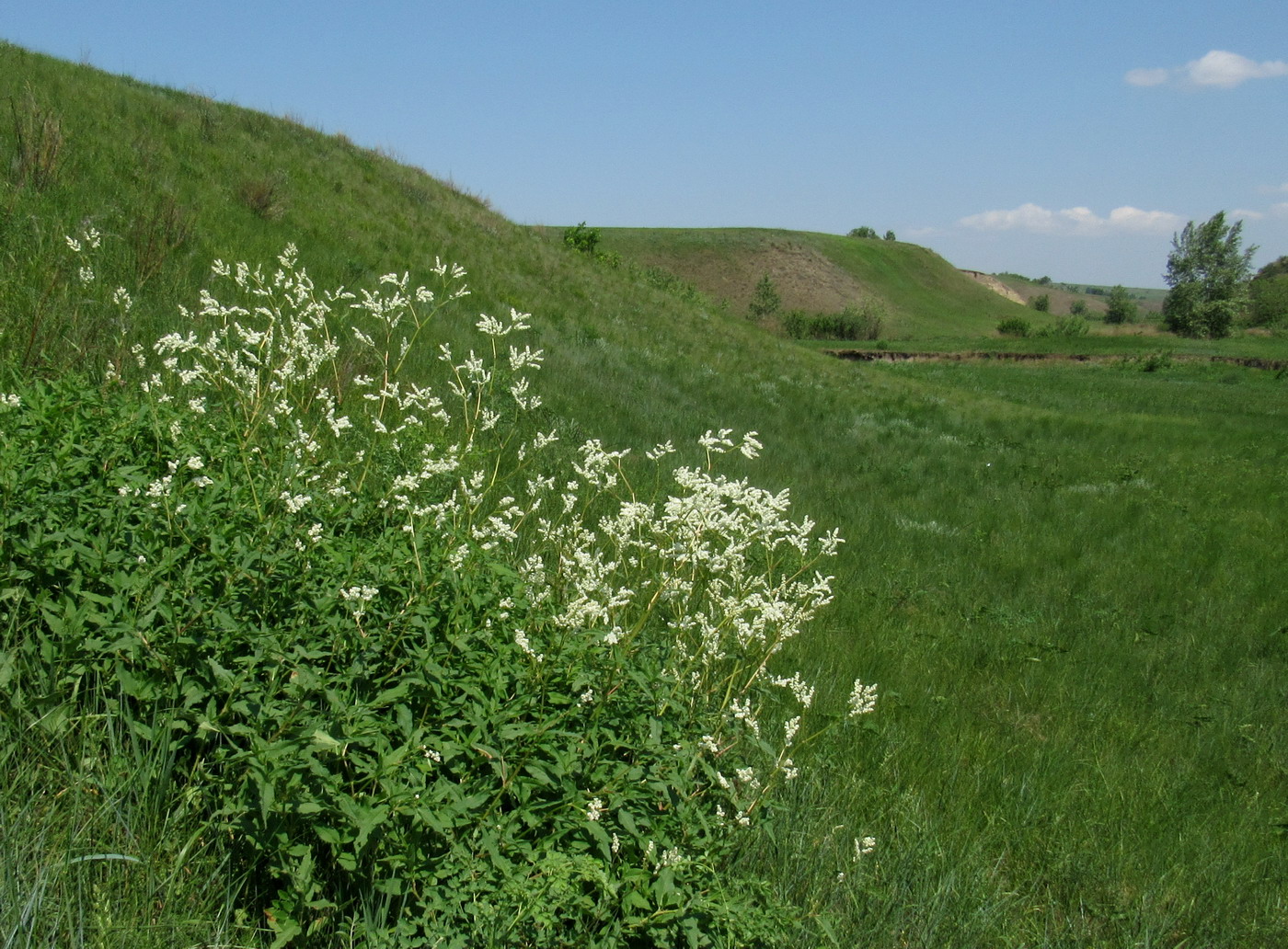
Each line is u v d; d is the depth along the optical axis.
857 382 28.42
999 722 5.93
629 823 2.62
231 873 2.50
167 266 9.08
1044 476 16.50
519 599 3.22
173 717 2.64
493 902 2.42
